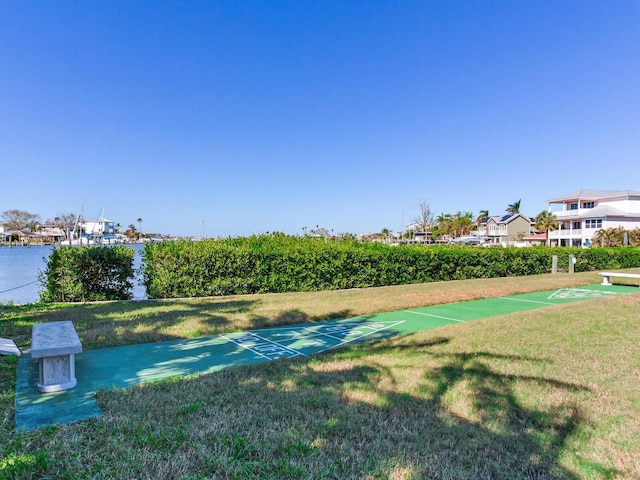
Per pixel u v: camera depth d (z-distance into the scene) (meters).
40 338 4.73
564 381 4.86
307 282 13.74
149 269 11.66
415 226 61.03
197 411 3.88
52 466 2.84
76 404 4.05
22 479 2.65
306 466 2.94
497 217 82.06
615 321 8.57
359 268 14.97
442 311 10.52
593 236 47.53
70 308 9.48
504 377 4.97
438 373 5.13
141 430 3.43
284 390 4.53
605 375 5.07
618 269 25.80
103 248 11.25
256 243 13.70
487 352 6.13
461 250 18.70
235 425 3.58
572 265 22.30
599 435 3.58
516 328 7.87
